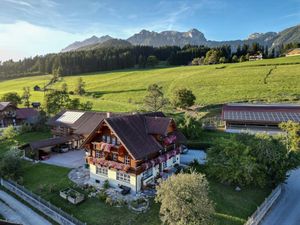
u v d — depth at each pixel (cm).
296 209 3612
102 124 3925
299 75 10550
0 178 4588
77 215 3397
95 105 10150
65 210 3531
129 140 3741
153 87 8456
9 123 8838
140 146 3794
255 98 8912
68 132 6406
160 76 14325
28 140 6812
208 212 2847
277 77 10712
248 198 3738
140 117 4353
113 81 14662
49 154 5656
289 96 8700
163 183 2992
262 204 3428
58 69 17725
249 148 4056
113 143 3962
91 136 4103
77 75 18925
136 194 3744
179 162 4928
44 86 14900
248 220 3066
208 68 14575
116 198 3656
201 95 9925
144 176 3950
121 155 3862
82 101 10981
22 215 3584
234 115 7312
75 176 4466
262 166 3922
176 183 2884
